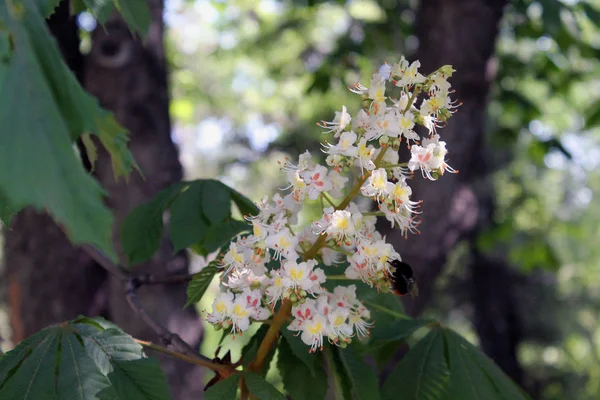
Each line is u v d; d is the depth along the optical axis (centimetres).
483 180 1331
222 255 215
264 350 208
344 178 204
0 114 96
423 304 523
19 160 93
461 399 227
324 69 841
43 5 139
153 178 423
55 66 121
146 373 185
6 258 466
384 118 194
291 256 195
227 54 1238
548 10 575
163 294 408
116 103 426
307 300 197
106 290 470
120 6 209
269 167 1576
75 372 180
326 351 217
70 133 124
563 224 1323
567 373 1656
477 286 1541
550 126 1149
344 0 802
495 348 1563
